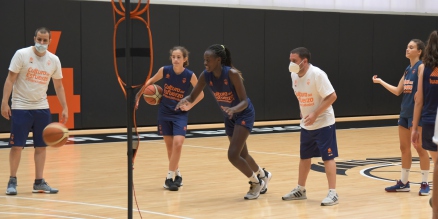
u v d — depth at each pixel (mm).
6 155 11977
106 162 11172
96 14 17047
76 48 16797
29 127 8078
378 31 21625
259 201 7711
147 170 10273
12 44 16016
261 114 19672
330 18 20719
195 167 10617
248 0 19391
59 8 16547
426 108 6906
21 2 16062
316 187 8688
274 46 19797
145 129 17297
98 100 17172
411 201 7730
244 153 7914
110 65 17297
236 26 19141
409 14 22266
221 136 15836
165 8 17969
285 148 13484
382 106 21891
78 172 10008
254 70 19469
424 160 8062
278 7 19875
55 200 7676
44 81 8055
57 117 16500
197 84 7613
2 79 15922
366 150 13195
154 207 7297
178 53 8375
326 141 7449
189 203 7562
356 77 21250
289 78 20141
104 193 8195
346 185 8891
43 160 8219
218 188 8633
